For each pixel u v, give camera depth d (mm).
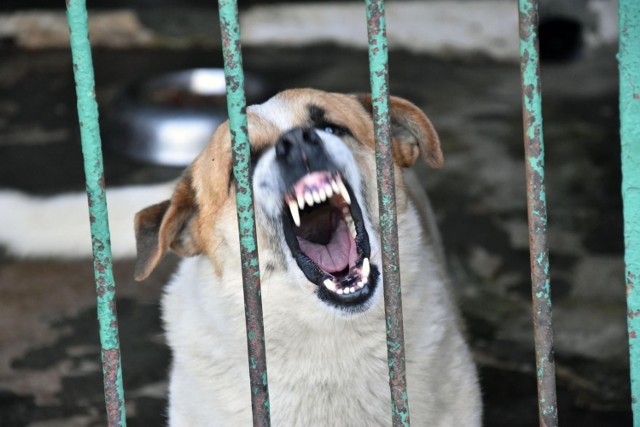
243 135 2670
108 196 6590
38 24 11148
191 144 7852
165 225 3818
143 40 11172
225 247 3889
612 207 6996
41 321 5984
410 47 10516
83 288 6355
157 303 6117
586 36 9961
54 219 6664
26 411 5055
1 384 5316
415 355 3854
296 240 3762
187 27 11148
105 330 2795
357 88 9539
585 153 7934
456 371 4020
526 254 6422
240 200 2723
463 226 6832
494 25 10250
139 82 8516
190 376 4051
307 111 3984
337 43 10797
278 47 10898
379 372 3898
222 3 2551
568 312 5656
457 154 8039
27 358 5582
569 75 9688
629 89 3066
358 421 3957
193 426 4070
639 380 3268
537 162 2715
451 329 4121
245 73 8789
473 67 10203
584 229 6703
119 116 8195
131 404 5082
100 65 10664
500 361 5246
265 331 3861
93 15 11172
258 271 2787
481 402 4203
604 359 5172
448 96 9383
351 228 3904
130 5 11258
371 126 4207
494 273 6211
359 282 3623
